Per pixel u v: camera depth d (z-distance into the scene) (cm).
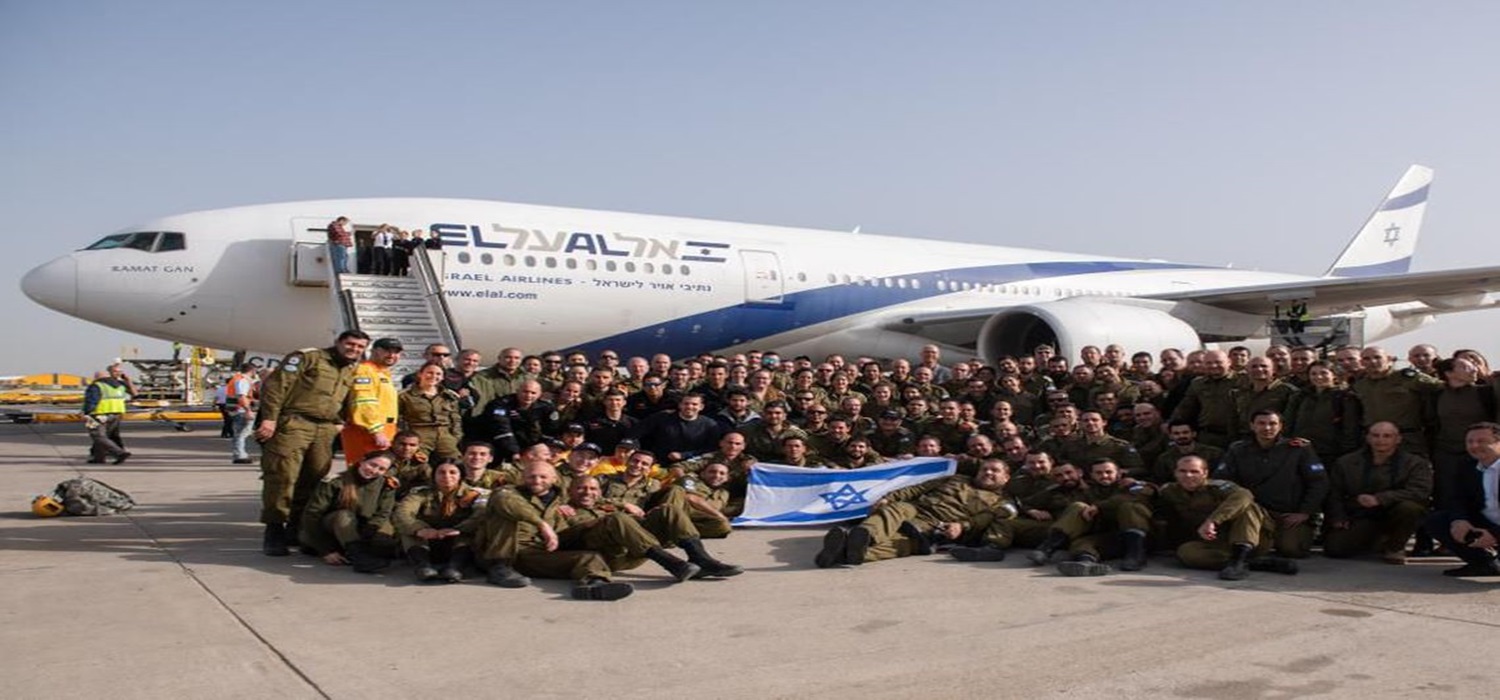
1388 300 1928
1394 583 671
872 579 690
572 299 1644
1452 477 695
